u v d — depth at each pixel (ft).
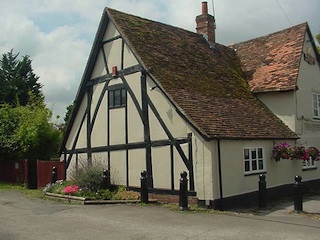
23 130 65.51
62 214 33.01
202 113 40.27
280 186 46.68
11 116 70.90
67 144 56.39
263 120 48.06
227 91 49.88
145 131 43.47
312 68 57.47
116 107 47.78
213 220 30.35
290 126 50.98
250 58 61.67
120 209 35.53
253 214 35.06
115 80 48.29
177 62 48.34
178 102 39.63
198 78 48.03
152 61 44.75
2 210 35.78
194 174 38.14
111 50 49.24
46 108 75.97
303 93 53.57
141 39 47.85
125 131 46.24
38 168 61.11
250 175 41.70
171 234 25.35
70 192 42.78
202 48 57.47
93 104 51.65
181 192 35.14
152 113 42.86
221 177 37.65
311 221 30.89
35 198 44.80
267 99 53.36
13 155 68.13
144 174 39.63
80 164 49.93
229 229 27.02
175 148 40.04
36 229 26.94
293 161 49.98
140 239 24.04
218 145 37.83
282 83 51.98
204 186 37.24
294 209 36.11
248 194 41.01
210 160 36.94
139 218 30.96
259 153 43.78
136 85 45.11
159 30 53.26
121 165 46.55
